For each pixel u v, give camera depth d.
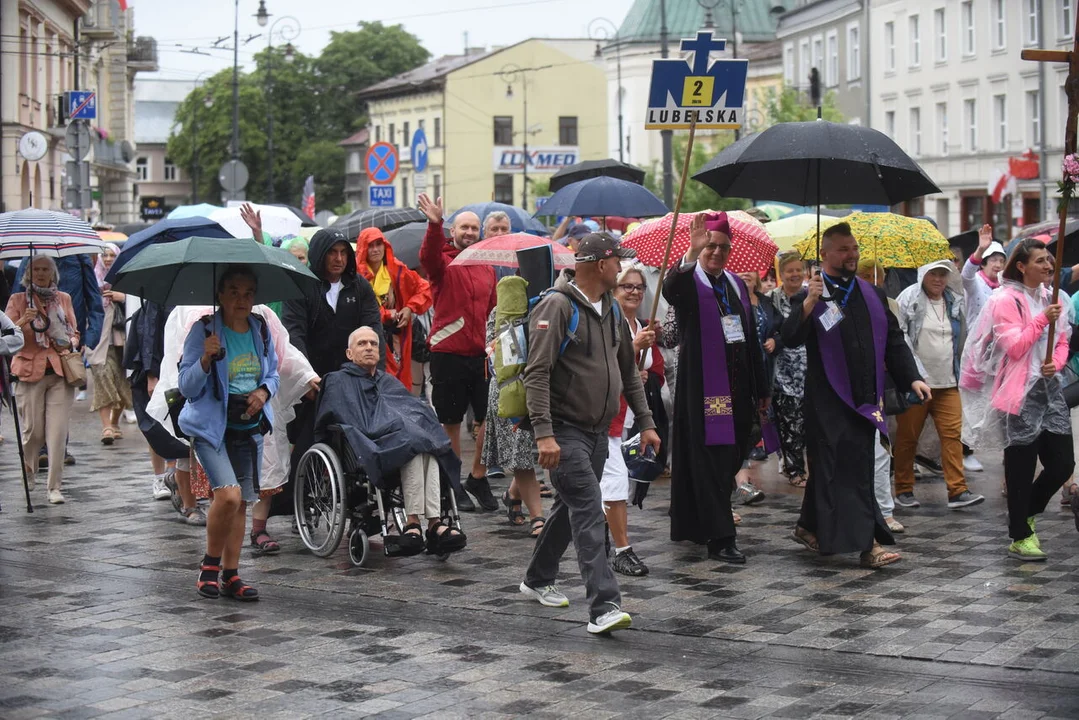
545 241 14.74
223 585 11.02
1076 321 12.64
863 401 11.90
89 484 16.39
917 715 8.06
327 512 12.35
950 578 11.45
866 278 14.86
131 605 10.71
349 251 13.37
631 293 12.41
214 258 10.42
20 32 62.12
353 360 12.48
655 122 11.55
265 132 124.56
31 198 63.56
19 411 15.49
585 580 9.90
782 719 8.02
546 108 123.81
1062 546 12.63
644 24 107.06
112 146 85.44
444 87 121.06
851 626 10.02
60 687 8.61
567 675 8.88
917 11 72.19
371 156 30.05
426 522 12.08
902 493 14.80
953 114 69.81
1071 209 47.88
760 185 13.09
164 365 12.93
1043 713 8.07
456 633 9.91
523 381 9.95
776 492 15.70
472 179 122.50
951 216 70.50
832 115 69.56
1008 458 12.12
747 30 105.12
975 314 16.50
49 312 15.21
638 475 12.76
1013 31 64.50
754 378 12.36
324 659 9.24
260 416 11.03
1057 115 61.31
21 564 12.14
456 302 14.90
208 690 8.56
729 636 9.80
